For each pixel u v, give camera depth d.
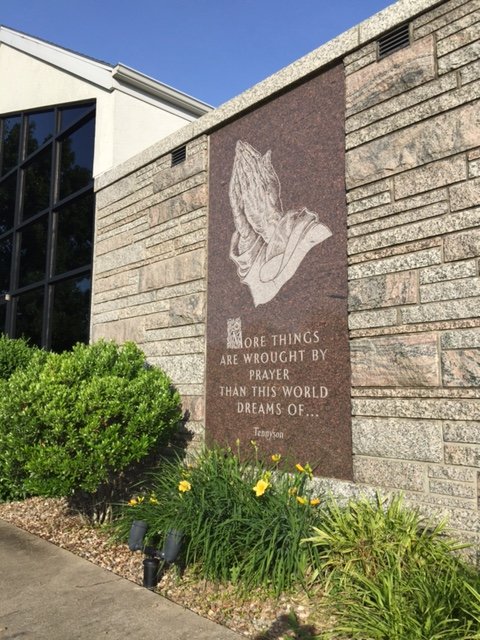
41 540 5.59
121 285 8.23
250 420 5.84
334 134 5.39
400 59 4.84
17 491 7.12
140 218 8.03
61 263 10.63
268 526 4.27
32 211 12.03
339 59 5.39
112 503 5.86
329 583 3.93
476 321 4.11
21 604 4.00
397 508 4.06
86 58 10.36
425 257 4.47
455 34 4.50
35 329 11.08
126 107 9.58
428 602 3.17
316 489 5.01
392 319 4.63
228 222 6.53
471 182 4.25
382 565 3.72
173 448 6.70
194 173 7.08
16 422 5.43
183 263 7.07
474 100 4.31
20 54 12.62
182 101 10.18
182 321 6.94
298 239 5.59
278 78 5.96
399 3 4.87
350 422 4.91
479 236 4.16
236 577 4.21
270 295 5.82
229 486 4.80
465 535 4.01
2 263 12.66
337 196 5.27
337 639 3.42
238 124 6.56
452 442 4.16
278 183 5.91
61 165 11.35
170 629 3.61
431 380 4.32
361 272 4.91
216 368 6.36
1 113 13.08
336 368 5.08
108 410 5.45
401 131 4.77
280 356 5.62
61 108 11.43
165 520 4.78
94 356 6.26
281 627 3.65
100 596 4.14
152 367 7.10
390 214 4.75
